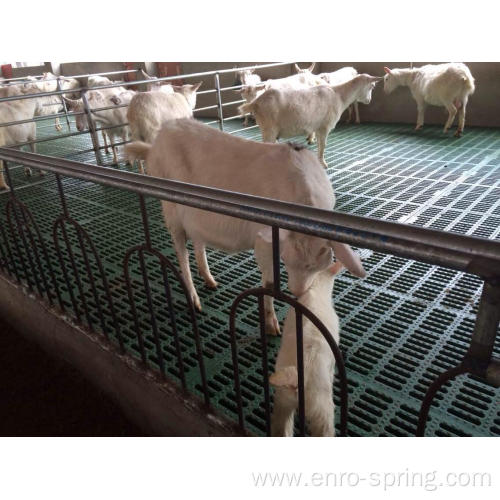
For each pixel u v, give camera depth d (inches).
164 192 55.3
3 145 249.8
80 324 102.9
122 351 92.0
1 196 226.5
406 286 123.7
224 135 100.0
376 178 216.5
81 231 84.6
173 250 156.9
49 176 257.3
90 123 242.7
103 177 64.2
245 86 333.4
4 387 105.3
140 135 243.0
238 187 89.7
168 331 110.0
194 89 307.6
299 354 53.4
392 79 323.0
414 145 277.9
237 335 107.5
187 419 76.4
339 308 115.3
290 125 234.8
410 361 94.9
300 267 74.8
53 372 109.4
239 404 67.8
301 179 82.2
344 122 374.0
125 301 123.6
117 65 541.3
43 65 636.1
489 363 35.7
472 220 161.5
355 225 38.8
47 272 141.3
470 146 264.4
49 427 93.2
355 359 96.4
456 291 119.7
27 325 122.5
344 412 53.4
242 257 148.6
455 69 276.5
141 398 87.2
